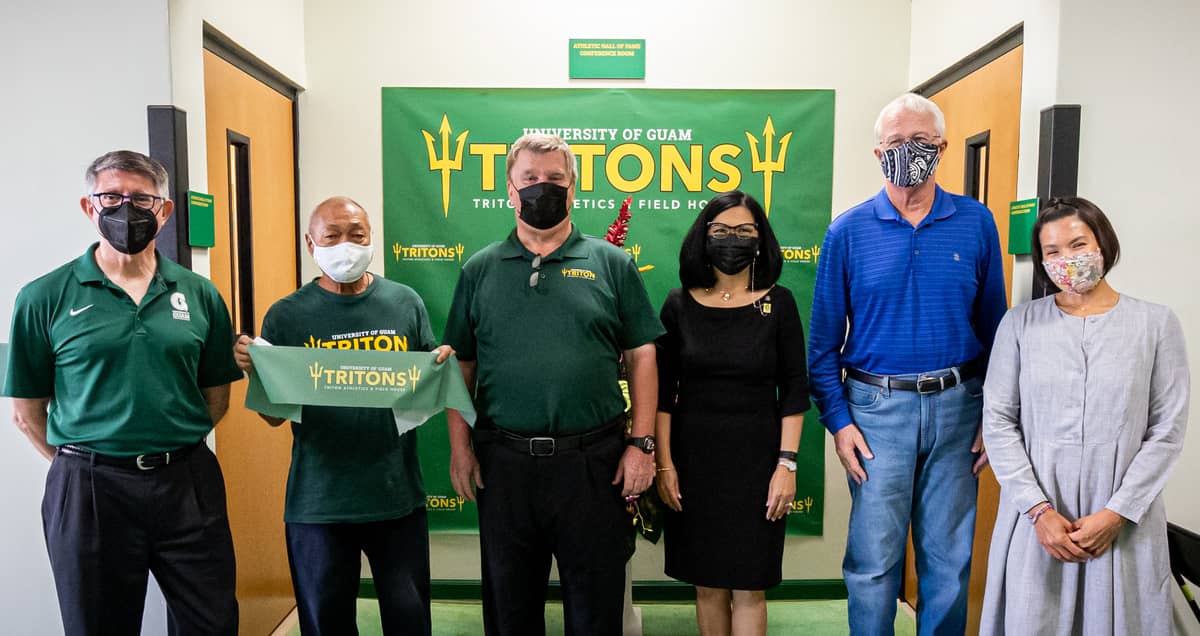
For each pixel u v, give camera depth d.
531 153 1.88
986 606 1.98
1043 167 2.14
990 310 2.11
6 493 2.19
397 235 3.16
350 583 2.03
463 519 3.21
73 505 1.76
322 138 3.12
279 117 2.95
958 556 2.09
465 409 1.94
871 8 3.11
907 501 2.10
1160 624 1.76
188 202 2.16
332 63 3.10
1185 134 2.09
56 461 1.79
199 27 2.26
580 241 2.00
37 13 2.10
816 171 3.15
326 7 3.09
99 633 1.80
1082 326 1.83
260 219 2.77
